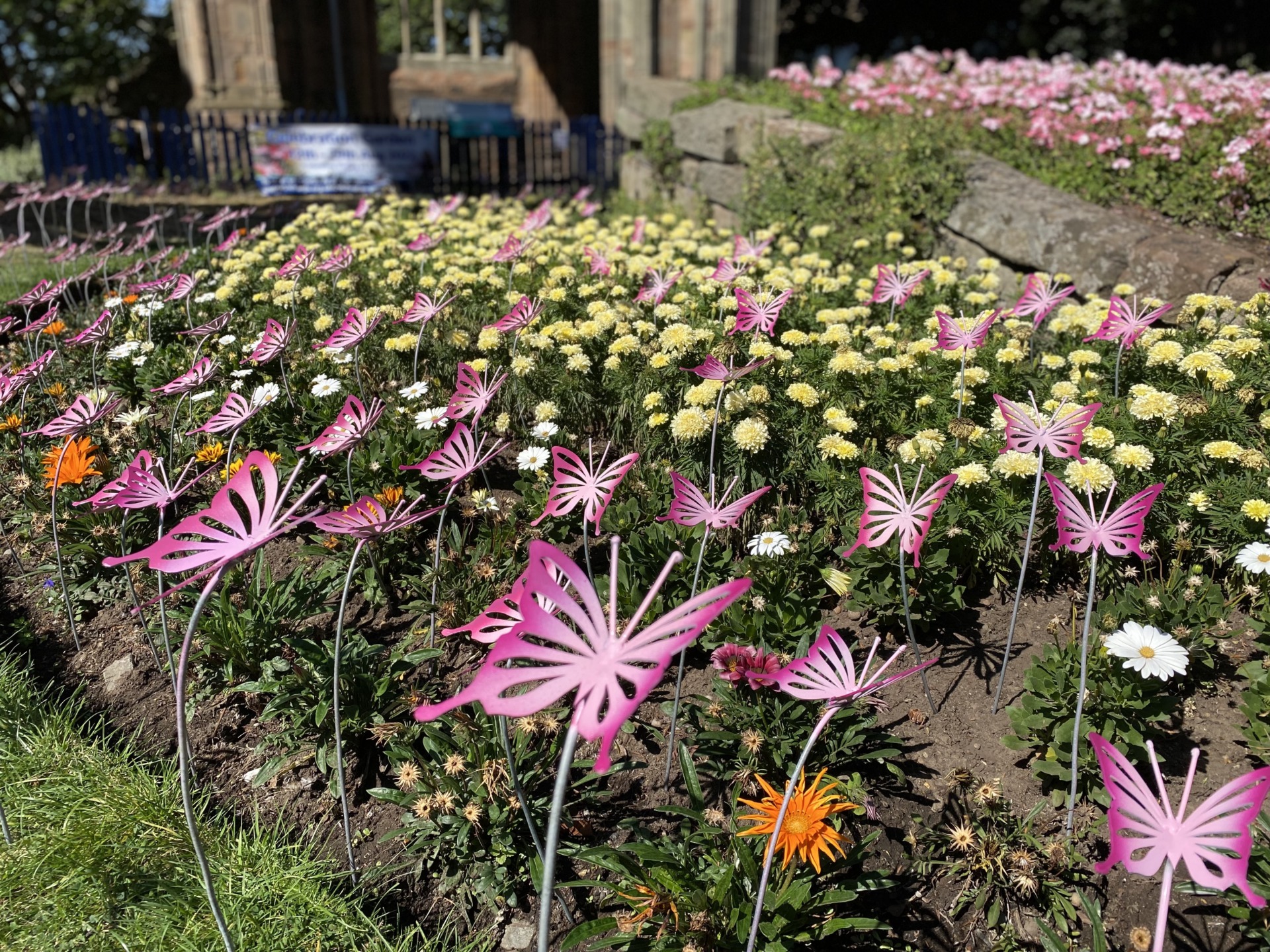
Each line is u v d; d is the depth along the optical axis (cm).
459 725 240
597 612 119
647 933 201
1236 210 595
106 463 334
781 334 421
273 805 249
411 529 316
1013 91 829
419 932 217
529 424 386
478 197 1373
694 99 1027
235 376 405
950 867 220
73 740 264
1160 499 281
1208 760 231
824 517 320
